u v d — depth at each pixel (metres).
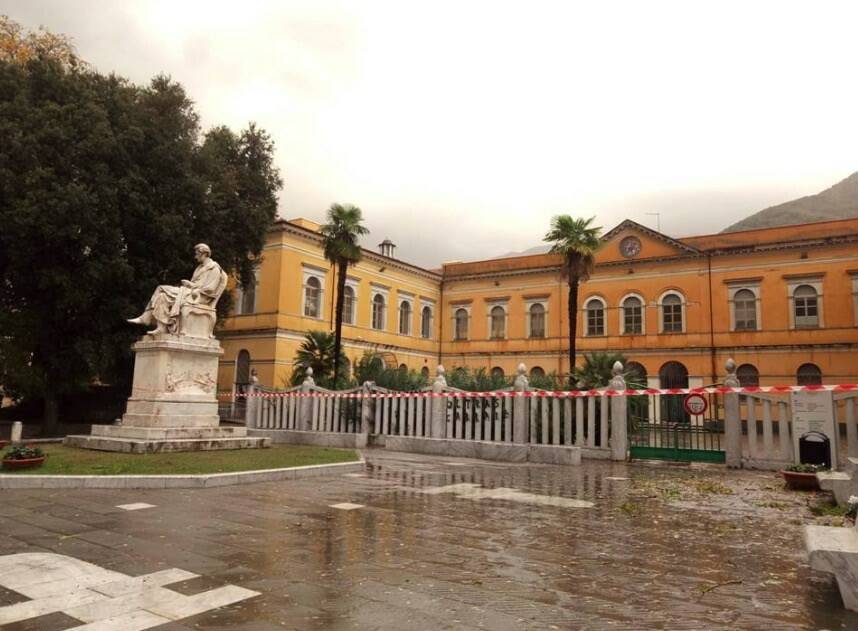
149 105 24.16
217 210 24.27
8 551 5.30
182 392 12.80
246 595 4.23
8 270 20.23
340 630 3.64
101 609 3.94
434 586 4.49
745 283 38.00
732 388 12.82
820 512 7.62
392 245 47.75
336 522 6.61
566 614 3.97
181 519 6.64
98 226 19.59
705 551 5.63
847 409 11.95
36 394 25.81
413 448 15.38
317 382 20.78
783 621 3.89
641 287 41.12
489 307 47.16
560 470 12.09
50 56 26.75
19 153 18.95
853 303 34.78
